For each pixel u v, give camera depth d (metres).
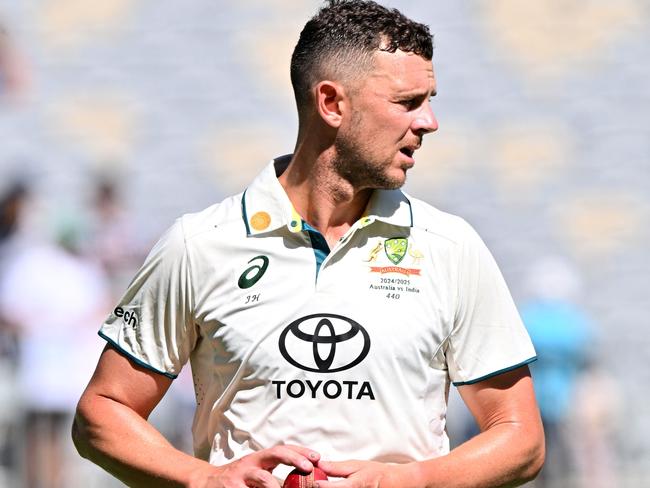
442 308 11.09
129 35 51.12
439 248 11.24
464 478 10.74
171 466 10.89
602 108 49.69
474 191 48.16
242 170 48.84
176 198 48.12
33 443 30.73
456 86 50.09
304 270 11.05
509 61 50.53
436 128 11.11
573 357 37.84
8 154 48.34
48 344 31.25
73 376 31.09
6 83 49.62
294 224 11.15
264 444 10.78
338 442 10.71
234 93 50.25
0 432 30.67
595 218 47.78
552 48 50.78
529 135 49.22
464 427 35.97
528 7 51.38
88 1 51.56
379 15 11.09
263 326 10.88
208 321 11.09
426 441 10.99
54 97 49.81
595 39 51.03
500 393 11.32
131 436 11.17
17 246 32.94
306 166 11.37
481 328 11.31
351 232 11.08
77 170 48.22
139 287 11.43
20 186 35.53
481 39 50.94
